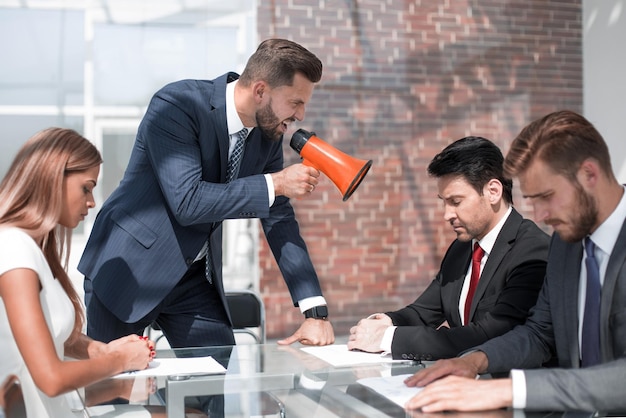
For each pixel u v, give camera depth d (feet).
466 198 6.76
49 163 5.39
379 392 4.81
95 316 7.27
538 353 5.64
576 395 4.37
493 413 4.31
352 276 16.99
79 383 4.98
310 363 5.74
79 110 15.46
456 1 17.71
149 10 15.81
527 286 6.41
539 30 18.12
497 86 17.92
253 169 7.61
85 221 15.51
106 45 15.61
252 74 6.93
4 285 5.01
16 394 5.21
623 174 18.34
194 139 7.02
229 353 6.22
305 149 6.79
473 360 5.34
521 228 6.79
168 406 4.89
